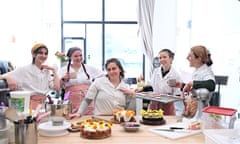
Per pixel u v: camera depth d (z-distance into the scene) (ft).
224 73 12.67
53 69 9.10
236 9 11.69
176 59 16.33
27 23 17.83
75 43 19.36
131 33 19.34
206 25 14.47
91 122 5.71
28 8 17.80
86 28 19.36
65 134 5.57
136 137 5.46
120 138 5.38
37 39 18.11
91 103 8.14
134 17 19.17
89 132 5.32
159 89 9.96
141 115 6.97
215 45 13.56
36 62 8.73
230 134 4.67
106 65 7.89
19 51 17.71
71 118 6.81
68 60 9.71
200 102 6.30
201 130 5.81
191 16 16.16
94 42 19.53
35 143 4.75
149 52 17.66
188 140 5.31
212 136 4.57
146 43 17.69
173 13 16.69
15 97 5.03
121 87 7.72
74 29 19.35
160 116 6.49
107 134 5.44
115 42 19.53
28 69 8.59
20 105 5.04
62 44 19.21
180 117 7.13
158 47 16.98
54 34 18.52
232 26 12.03
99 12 19.24
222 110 5.62
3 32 17.24
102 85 7.67
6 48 17.38
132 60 19.45
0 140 4.70
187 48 16.25
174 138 5.37
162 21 16.83
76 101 8.84
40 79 8.75
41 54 8.62
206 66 7.54
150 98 7.96
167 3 16.69
